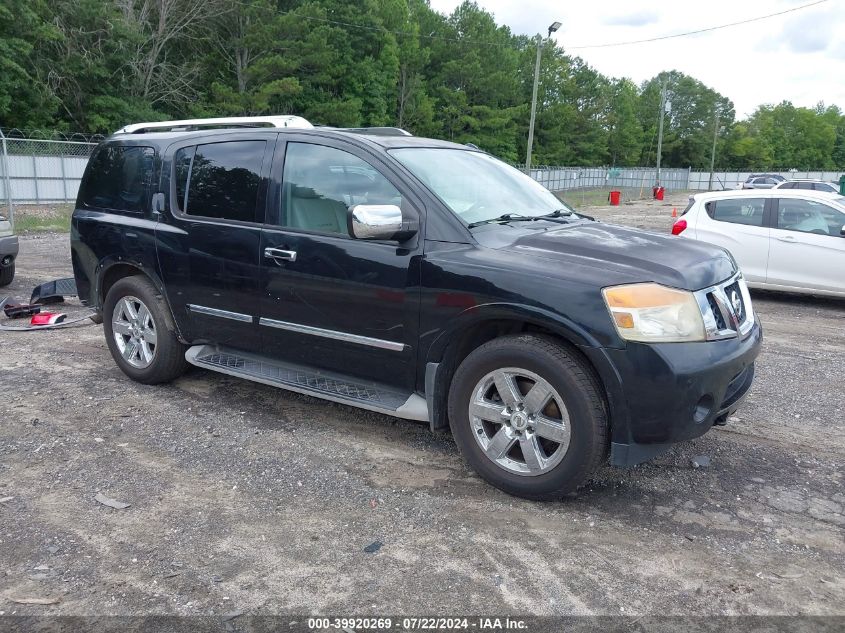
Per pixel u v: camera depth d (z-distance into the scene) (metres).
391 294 3.97
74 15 37.94
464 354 3.98
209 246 4.79
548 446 3.69
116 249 5.37
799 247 9.41
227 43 44.28
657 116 103.06
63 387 5.42
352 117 46.50
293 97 44.50
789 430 4.81
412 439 4.53
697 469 4.16
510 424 3.71
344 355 4.28
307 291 4.32
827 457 4.37
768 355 6.91
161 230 5.07
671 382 3.34
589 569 3.12
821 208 9.41
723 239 9.97
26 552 3.19
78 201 5.81
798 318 8.78
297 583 2.98
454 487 3.87
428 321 3.87
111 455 4.23
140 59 41.59
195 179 4.99
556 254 3.70
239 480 3.93
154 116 40.31
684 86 103.56
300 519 3.52
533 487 3.63
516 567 3.12
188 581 2.99
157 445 4.39
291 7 46.97
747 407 5.28
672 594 2.95
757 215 9.80
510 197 4.55
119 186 5.48
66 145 31.67
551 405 3.60
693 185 78.25
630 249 3.79
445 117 61.62
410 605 2.85
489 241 3.85
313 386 4.37
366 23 50.94
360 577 3.03
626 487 3.91
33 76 36.06
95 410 4.95
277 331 4.55
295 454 4.28
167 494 3.76
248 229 4.59
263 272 4.51
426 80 62.97
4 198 28.91
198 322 4.99
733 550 3.30
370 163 4.20
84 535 3.34
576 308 3.42
